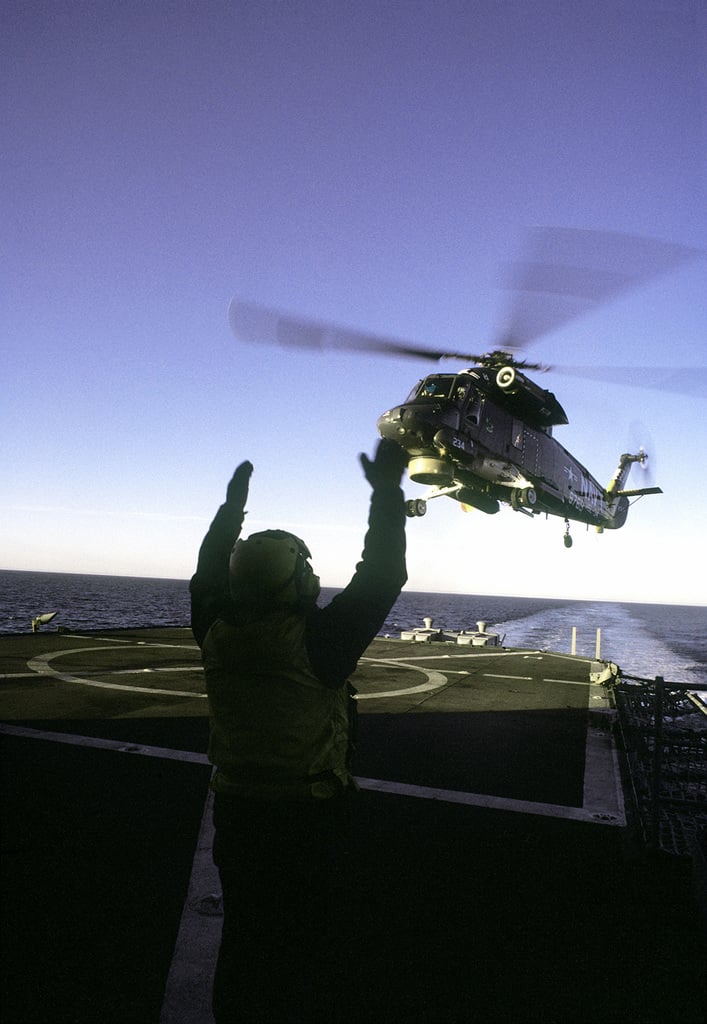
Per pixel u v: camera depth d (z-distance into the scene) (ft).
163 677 34.35
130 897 10.68
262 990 5.76
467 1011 8.07
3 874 11.34
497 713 28.63
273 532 6.57
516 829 14.49
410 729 24.68
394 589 6.15
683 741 13.97
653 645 256.11
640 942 9.86
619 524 71.10
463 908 10.73
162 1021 7.69
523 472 46.85
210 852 12.53
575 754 21.84
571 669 46.62
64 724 22.85
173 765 18.25
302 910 5.93
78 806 14.83
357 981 8.59
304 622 6.20
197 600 7.00
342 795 6.25
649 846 12.98
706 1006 8.34
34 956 8.93
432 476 42.86
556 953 9.46
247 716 6.07
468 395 42.47
